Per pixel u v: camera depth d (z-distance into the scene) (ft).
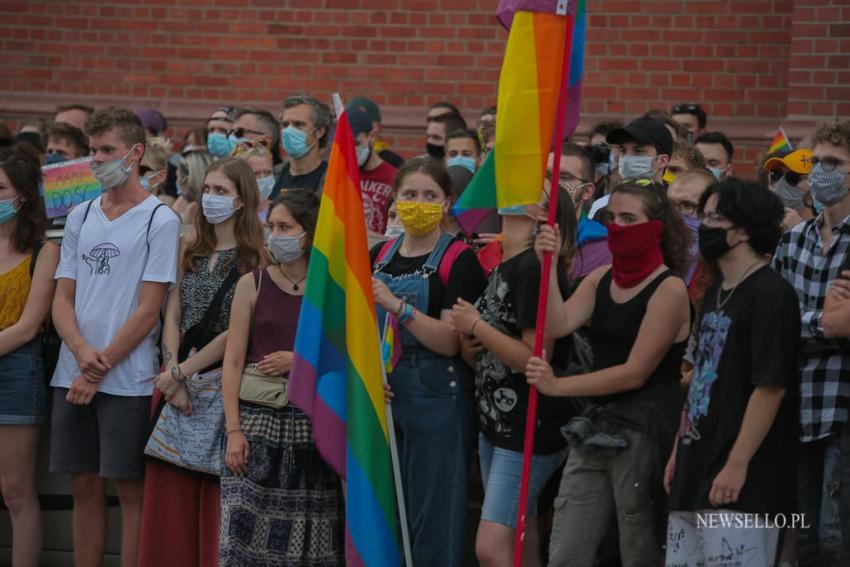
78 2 45.88
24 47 46.14
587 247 26.94
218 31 45.09
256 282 26.61
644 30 42.57
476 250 28.84
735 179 21.15
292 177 34.09
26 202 29.25
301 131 33.45
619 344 22.72
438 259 25.38
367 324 24.30
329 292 24.58
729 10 42.04
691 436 21.04
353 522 24.12
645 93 42.57
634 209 22.54
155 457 27.22
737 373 20.77
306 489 25.79
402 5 43.98
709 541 20.68
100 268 28.02
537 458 24.36
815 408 22.85
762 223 20.86
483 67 43.55
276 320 26.27
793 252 23.95
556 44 22.72
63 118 38.99
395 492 25.35
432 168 25.50
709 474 20.79
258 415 25.91
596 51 42.86
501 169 22.90
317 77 44.55
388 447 24.53
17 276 29.17
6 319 29.01
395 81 44.09
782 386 20.38
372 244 30.25
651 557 22.20
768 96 41.78
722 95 42.09
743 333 20.77
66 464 28.17
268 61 44.80
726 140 35.17
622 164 27.55
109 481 30.37
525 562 24.81
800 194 28.99
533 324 23.57
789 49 41.57
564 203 24.49
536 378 22.47
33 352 29.12
